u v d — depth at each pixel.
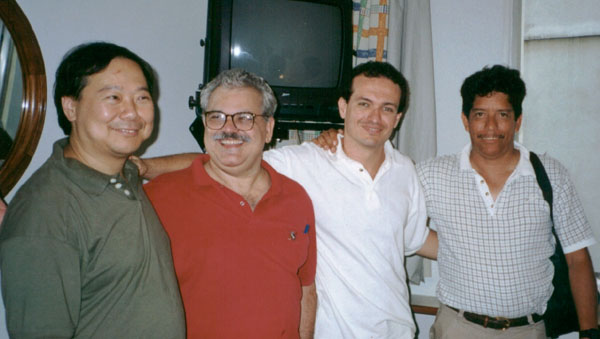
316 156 1.35
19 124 1.56
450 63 2.09
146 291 0.86
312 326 1.27
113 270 0.82
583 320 1.45
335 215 1.29
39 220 0.74
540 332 1.47
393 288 1.30
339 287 1.26
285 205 1.17
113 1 1.78
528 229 1.40
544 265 1.45
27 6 1.57
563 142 2.09
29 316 0.72
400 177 1.40
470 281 1.46
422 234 1.51
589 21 2.01
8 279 0.72
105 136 0.85
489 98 1.39
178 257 1.04
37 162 1.61
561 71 2.07
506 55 2.03
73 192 0.80
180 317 0.92
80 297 0.78
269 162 1.32
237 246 1.05
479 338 1.46
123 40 1.81
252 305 1.05
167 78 1.98
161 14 1.95
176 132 2.04
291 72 1.76
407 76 1.93
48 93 1.62
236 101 1.09
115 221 0.84
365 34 2.01
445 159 1.55
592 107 2.04
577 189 2.08
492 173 1.47
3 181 1.52
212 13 1.66
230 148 1.07
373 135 1.29
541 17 2.07
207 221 1.06
